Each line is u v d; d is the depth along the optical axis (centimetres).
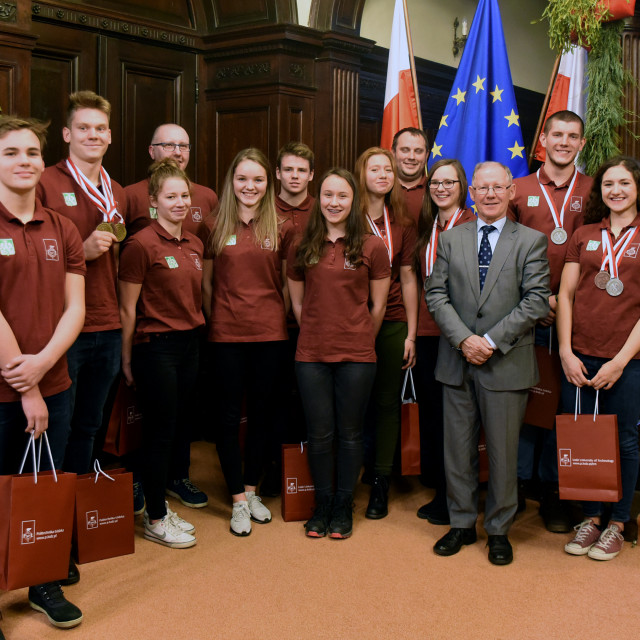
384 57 524
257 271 312
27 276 228
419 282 338
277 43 423
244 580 266
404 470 334
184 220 335
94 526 272
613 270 290
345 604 249
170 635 229
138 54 413
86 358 273
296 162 341
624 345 287
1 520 225
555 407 317
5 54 317
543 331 325
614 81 357
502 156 396
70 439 282
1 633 225
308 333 308
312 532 304
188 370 304
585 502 303
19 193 226
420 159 350
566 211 328
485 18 402
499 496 287
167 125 341
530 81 683
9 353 222
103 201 279
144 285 291
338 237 307
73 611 236
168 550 291
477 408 295
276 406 349
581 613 245
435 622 238
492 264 285
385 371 337
